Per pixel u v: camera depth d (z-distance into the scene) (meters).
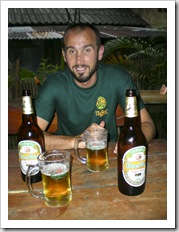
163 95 1.91
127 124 0.85
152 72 3.45
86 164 1.05
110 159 1.11
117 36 4.07
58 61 5.24
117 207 0.79
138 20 5.43
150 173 0.98
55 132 1.62
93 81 1.43
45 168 0.80
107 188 0.89
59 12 5.19
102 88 1.47
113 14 5.63
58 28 4.36
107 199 0.83
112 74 1.50
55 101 1.46
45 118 1.41
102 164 1.01
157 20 5.18
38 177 0.94
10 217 0.76
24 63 5.53
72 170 1.02
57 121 1.60
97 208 0.79
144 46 3.75
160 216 0.75
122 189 0.85
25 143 0.89
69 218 0.75
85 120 1.51
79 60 1.30
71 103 1.46
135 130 0.84
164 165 1.04
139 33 4.38
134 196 0.84
